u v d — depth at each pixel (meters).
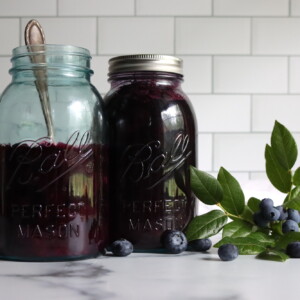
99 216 0.74
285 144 0.78
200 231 0.77
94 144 0.73
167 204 0.78
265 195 1.35
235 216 0.79
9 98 0.73
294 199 0.78
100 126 0.75
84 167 0.72
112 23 1.53
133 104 0.78
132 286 0.58
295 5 1.54
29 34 0.75
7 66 1.53
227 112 1.54
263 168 1.54
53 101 0.72
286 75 1.54
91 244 0.73
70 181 0.71
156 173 0.77
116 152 0.78
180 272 0.65
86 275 0.64
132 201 0.77
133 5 1.53
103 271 0.66
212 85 1.54
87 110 0.73
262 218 0.76
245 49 1.54
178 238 0.77
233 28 1.54
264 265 0.70
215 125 1.54
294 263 0.71
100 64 1.54
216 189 0.78
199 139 1.54
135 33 1.53
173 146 0.78
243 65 1.54
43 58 0.72
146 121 0.77
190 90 1.54
